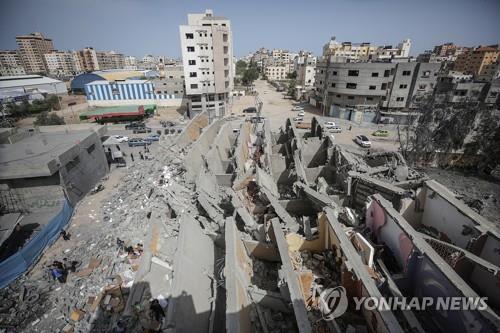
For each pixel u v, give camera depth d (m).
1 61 116.12
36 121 44.06
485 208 19.45
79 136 24.64
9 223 17.81
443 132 26.31
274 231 10.66
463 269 9.02
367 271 8.31
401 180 15.20
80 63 137.62
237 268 9.01
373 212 11.23
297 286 7.88
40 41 127.94
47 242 16.05
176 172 20.25
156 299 9.43
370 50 88.44
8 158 19.52
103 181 25.22
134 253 13.59
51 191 19.64
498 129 24.12
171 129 43.50
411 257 8.51
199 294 9.59
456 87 39.66
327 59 54.41
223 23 57.66
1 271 13.31
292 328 8.55
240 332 6.78
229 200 15.48
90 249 15.27
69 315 11.27
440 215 11.71
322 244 11.25
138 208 17.53
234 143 28.42
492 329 6.01
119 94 59.06
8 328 11.03
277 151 26.50
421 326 7.52
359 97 48.59
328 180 20.55
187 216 12.72
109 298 11.29
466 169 26.14
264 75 140.25
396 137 38.12
